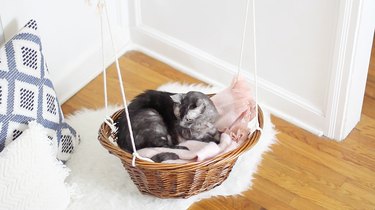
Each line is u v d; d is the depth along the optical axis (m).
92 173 2.51
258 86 2.72
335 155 2.58
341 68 2.45
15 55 2.32
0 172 2.19
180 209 2.40
